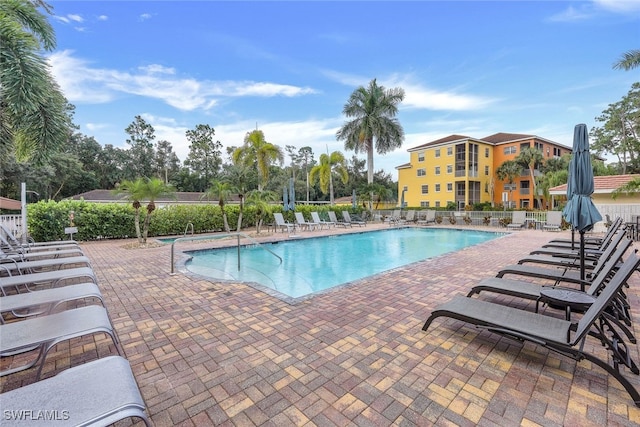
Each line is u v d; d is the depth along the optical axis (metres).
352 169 45.28
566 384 2.35
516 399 2.18
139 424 1.95
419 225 18.67
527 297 3.45
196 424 1.95
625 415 2.00
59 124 5.39
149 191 9.98
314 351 2.89
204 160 46.31
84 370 1.69
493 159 34.59
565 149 36.56
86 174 35.28
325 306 4.10
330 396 2.23
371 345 3.00
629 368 2.42
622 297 3.46
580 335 2.25
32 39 4.41
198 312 3.90
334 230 15.12
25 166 23.92
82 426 1.31
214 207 14.12
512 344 3.00
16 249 6.50
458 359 2.73
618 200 13.92
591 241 7.93
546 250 6.32
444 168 33.81
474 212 18.89
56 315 2.57
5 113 5.21
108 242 10.77
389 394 2.25
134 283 5.27
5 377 2.41
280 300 4.36
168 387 2.33
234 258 9.16
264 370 2.57
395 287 4.98
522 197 33.19
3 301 2.98
